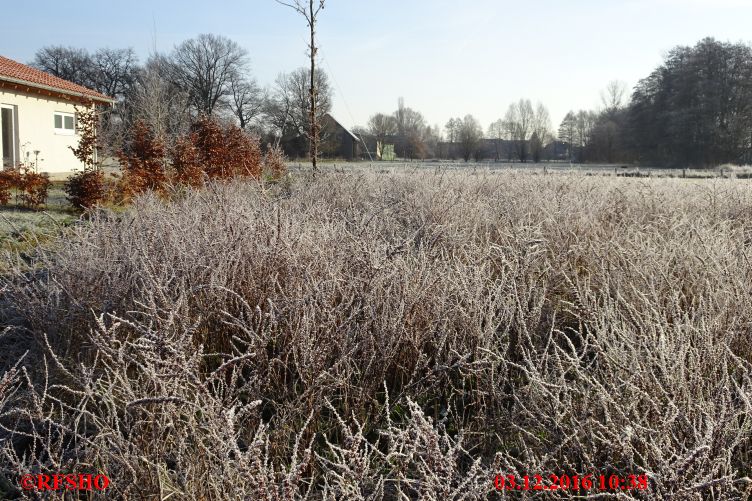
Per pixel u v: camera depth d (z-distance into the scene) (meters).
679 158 62.81
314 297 3.51
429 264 4.23
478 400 3.14
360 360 3.47
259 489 1.90
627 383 2.53
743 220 6.79
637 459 2.46
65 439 3.08
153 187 12.28
